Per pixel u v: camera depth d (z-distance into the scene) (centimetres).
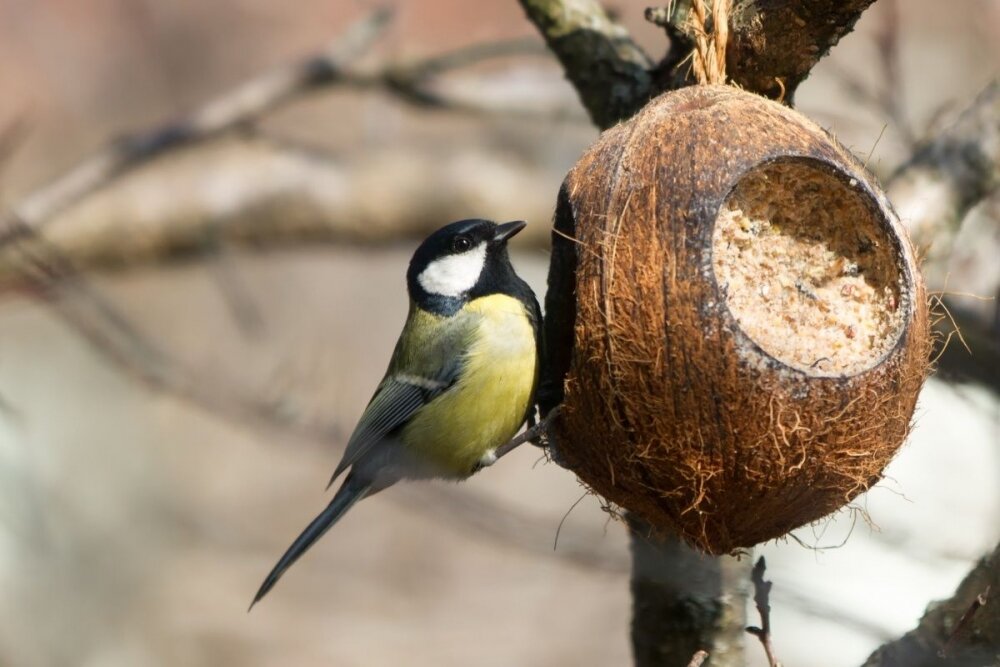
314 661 1653
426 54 1508
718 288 638
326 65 1433
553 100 1504
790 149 664
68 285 1091
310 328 1970
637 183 667
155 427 1919
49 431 1875
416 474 934
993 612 689
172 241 1625
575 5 863
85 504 1816
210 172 1633
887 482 1211
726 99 688
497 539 976
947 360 943
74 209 1581
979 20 1716
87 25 2114
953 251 996
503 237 902
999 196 1030
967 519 1177
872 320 673
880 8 1521
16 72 2053
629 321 654
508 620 1683
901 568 1193
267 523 1841
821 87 1455
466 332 880
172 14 2138
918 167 902
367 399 1914
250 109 1430
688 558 789
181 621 1711
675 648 805
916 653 715
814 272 692
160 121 2086
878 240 680
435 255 905
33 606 1673
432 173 1641
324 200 1638
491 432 887
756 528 678
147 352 1105
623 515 823
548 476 1812
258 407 1105
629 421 661
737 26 726
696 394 641
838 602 1117
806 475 646
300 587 1745
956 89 1684
